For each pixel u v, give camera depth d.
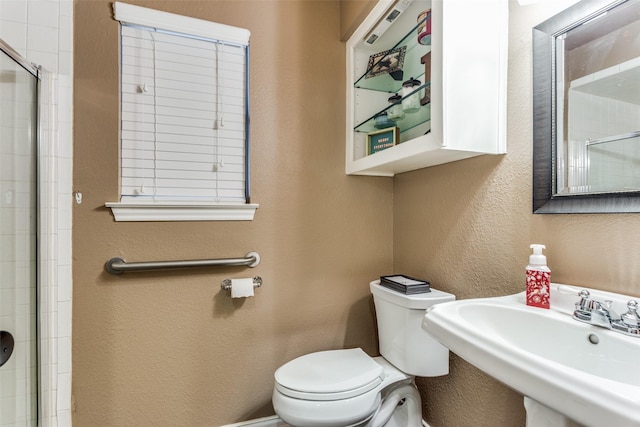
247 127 1.52
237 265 1.47
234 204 1.44
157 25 1.37
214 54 1.47
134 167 1.35
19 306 1.15
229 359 1.46
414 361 1.24
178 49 1.42
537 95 0.96
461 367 1.26
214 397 1.44
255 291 1.51
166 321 1.37
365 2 1.44
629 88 0.75
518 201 1.03
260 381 1.51
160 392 1.36
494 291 1.12
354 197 1.70
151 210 1.33
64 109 1.25
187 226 1.41
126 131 1.34
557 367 0.50
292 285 1.57
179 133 1.42
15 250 1.14
